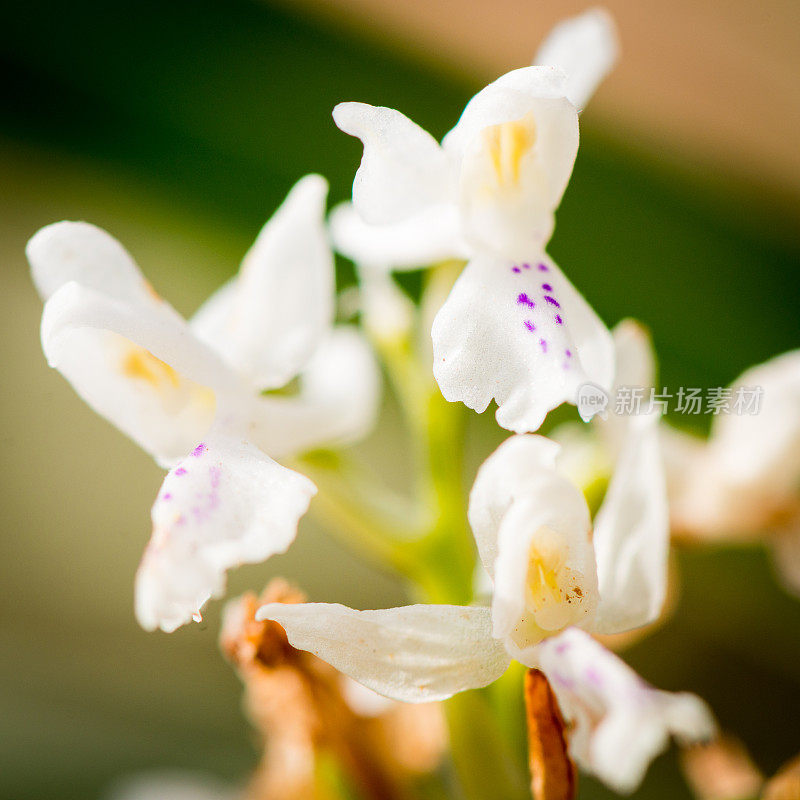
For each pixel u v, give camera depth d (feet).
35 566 0.65
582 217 0.56
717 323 0.56
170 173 0.56
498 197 0.36
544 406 0.35
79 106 0.55
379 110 0.35
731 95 0.62
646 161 0.59
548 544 0.36
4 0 0.52
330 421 0.41
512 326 0.35
